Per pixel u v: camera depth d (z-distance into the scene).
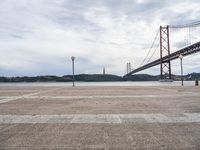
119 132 5.87
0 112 8.98
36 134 5.71
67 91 20.86
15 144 4.94
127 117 7.83
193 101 12.27
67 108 9.96
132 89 23.47
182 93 17.41
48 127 6.45
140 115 8.19
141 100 12.85
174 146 4.75
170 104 11.10
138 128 6.27
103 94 17.11
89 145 4.85
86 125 6.67
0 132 5.93
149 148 4.65
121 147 4.72
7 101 12.80
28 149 4.62
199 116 7.94
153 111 9.04
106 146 4.79
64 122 7.10
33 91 21.12
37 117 7.93
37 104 11.42
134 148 4.66
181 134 5.63
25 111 9.21
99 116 8.04
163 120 7.30
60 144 4.93
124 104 11.19
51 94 17.44
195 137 5.37
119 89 23.73
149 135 5.57
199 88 23.95
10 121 7.29
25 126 6.59
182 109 9.50
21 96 15.78
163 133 5.74
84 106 10.56
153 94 16.75
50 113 8.71
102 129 6.18
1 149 4.62
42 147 4.74
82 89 24.12
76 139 5.27
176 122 7.00
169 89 22.62
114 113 8.63
